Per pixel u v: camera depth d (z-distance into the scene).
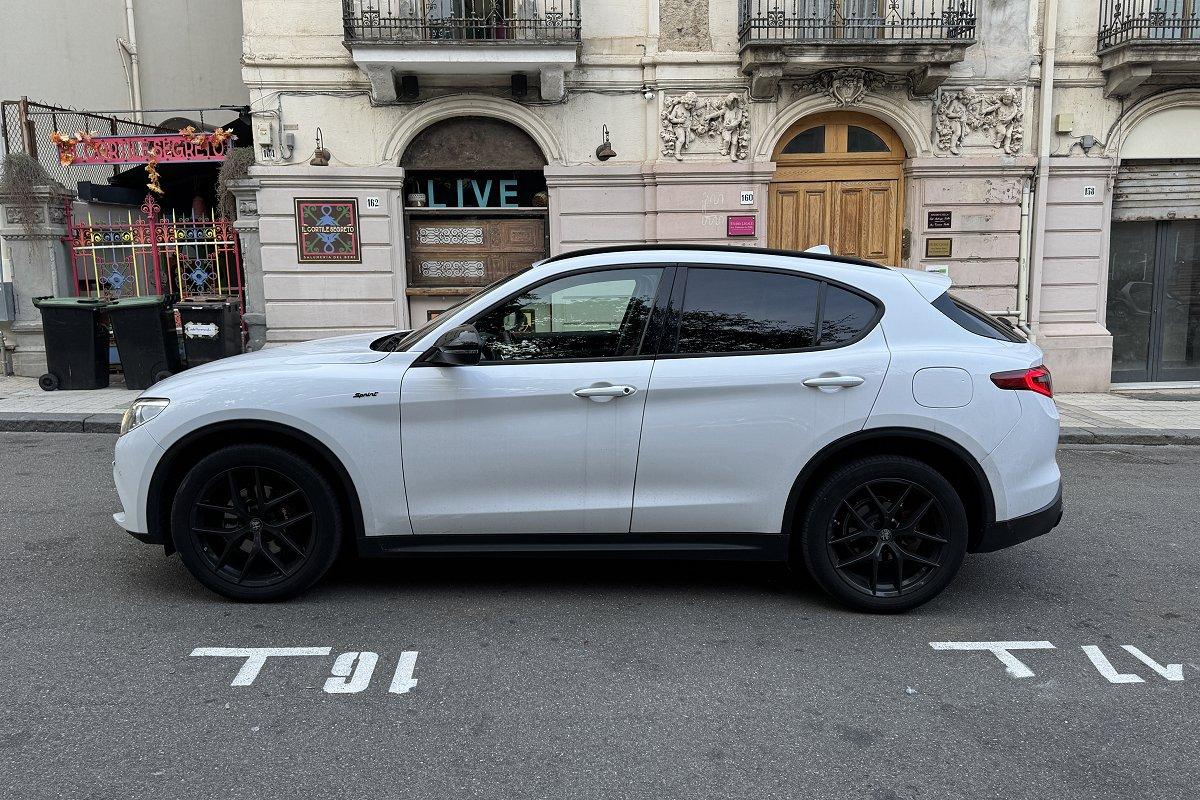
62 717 3.14
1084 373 11.41
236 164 10.99
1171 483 7.14
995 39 10.84
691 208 10.89
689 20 10.68
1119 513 6.17
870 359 4.04
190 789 2.71
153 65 14.90
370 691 3.37
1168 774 2.86
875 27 10.45
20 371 11.73
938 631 4.02
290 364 4.20
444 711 3.23
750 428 4.02
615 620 4.09
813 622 4.10
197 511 4.10
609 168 10.84
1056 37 10.92
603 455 4.03
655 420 4.01
